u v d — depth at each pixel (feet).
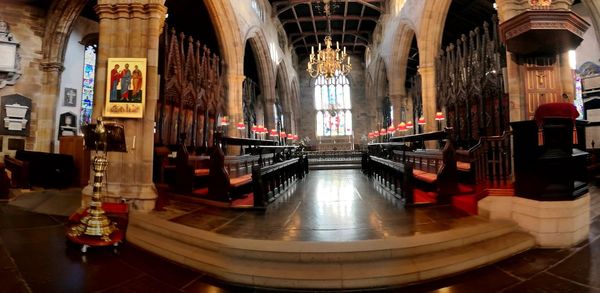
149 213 17.48
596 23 29.12
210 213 17.93
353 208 19.43
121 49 19.97
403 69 61.72
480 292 10.16
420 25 44.60
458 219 16.06
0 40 35.86
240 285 10.80
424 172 27.20
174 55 34.19
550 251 13.87
